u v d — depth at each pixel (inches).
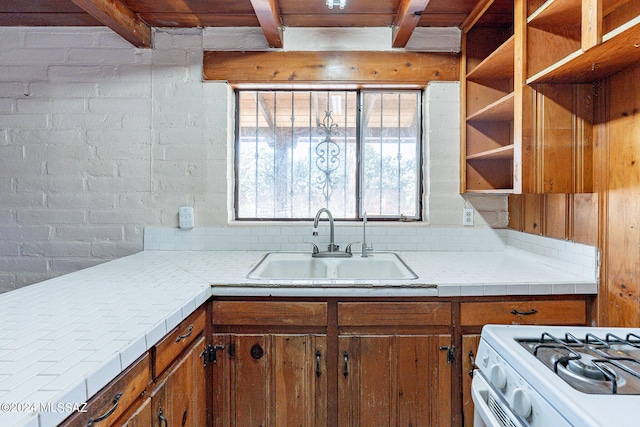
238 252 84.0
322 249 85.4
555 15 54.0
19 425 22.5
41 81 83.5
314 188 88.6
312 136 88.4
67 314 42.2
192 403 52.0
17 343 33.9
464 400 58.7
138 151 84.7
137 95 84.4
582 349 35.4
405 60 83.9
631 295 50.9
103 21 71.0
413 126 88.2
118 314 42.3
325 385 59.0
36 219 84.4
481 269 67.2
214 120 84.6
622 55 45.9
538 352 34.6
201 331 55.9
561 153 57.3
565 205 64.8
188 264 71.3
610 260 54.9
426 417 59.0
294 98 88.3
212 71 84.2
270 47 83.8
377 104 88.0
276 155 88.6
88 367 29.5
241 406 59.0
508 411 32.6
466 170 83.4
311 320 58.7
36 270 84.8
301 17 79.0
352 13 77.5
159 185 85.0
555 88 57.2
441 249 85.3
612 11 50.4
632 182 50.6
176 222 85.4
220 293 58.2
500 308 58.7
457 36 84.0
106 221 85.1
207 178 85.0
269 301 58.9
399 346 58.8
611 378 27.9
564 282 58.2
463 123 82.8
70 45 83.7
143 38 81.2
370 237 85.2
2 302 46.7
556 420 26.5
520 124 57.2
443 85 84.2
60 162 84.1
